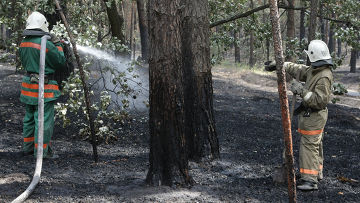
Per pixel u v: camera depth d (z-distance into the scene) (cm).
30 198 369
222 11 893
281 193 418
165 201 372
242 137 715
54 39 494
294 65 462
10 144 566
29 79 489
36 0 606
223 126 805
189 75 521
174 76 392
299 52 805
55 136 642
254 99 1273
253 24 895
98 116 611
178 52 391
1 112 770
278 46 279
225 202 381
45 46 473
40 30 493
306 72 450
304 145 435
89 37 564
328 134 786
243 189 426
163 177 409
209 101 530
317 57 428
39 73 465
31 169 458
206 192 405
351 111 1177
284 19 2153
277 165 533
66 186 407
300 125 441
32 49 485
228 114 946
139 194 386
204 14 524
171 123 398
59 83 859
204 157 526
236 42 920
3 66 1597
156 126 403
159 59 390
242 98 1286
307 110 433
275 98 1359
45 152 496
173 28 386
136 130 714
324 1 834
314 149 431
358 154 619
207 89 527
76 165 489
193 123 524
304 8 770
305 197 409
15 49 678
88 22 661
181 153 405
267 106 1138
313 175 430
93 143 506
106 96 596
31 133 511
